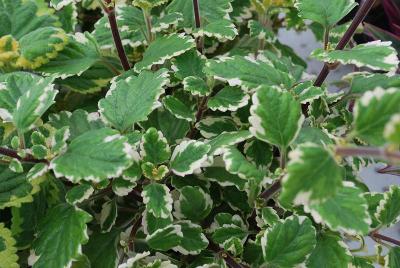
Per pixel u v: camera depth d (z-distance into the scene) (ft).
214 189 1.50
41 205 1.40
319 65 2.20
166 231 1.26
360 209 1.06
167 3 1.81
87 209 1.46
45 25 1.67
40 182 1.38
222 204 1.51
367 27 2.01
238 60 1.42
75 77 1.64
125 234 1.42
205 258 1.36
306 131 1.31
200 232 1.35
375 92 0.94
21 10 1.66
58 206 1.34
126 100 1.37
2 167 1.36
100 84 1.65
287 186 0.92
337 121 1.50
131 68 1.58
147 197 1.28
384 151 0.88
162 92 1.36
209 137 1.46
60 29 1.58
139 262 1.30
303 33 2.33
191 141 1.31
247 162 1.22
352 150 0.92
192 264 1.36
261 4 1.78
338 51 1.36
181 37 1.53
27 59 1.51
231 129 1.49
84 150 1.19
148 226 1.29
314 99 1.43
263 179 1.20
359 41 2.24
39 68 1.53
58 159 1.19
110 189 1.42
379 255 1.38
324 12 1.43
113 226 1.45
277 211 1.44
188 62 1.51
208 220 1.48
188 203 1.39
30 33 1.57
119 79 1.45
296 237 1.26
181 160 1.30
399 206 1.36
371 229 1.37
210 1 1.69
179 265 1.39
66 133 1.24
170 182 1.49
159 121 1.51
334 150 0.95
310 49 2.27
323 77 1.45
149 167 1.29
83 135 1.22
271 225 1.29
